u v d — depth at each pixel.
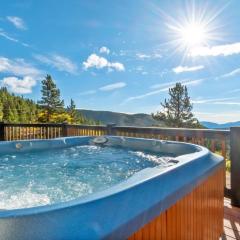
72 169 2.87
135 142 3.97
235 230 2.38
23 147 3.64
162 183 1.36
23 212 0.91
